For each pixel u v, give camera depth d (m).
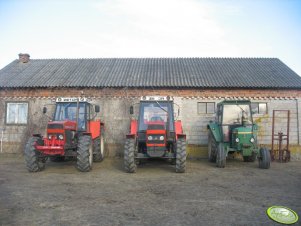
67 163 11.82
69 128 10.17
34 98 14.66
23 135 14.60
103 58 17.81
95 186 7.74
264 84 13.91
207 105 14.12
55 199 6.48
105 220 5.19
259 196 6.85
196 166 11.46
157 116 10.77
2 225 4.91
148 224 5.01
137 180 8.55
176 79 14.52
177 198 6.62
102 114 14.30
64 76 15.21
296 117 14.03
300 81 14.26
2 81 14.84
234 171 10.27
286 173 9.95
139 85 13.97
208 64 16.61
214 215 5.49
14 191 7.16
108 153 14.13
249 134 10.97
